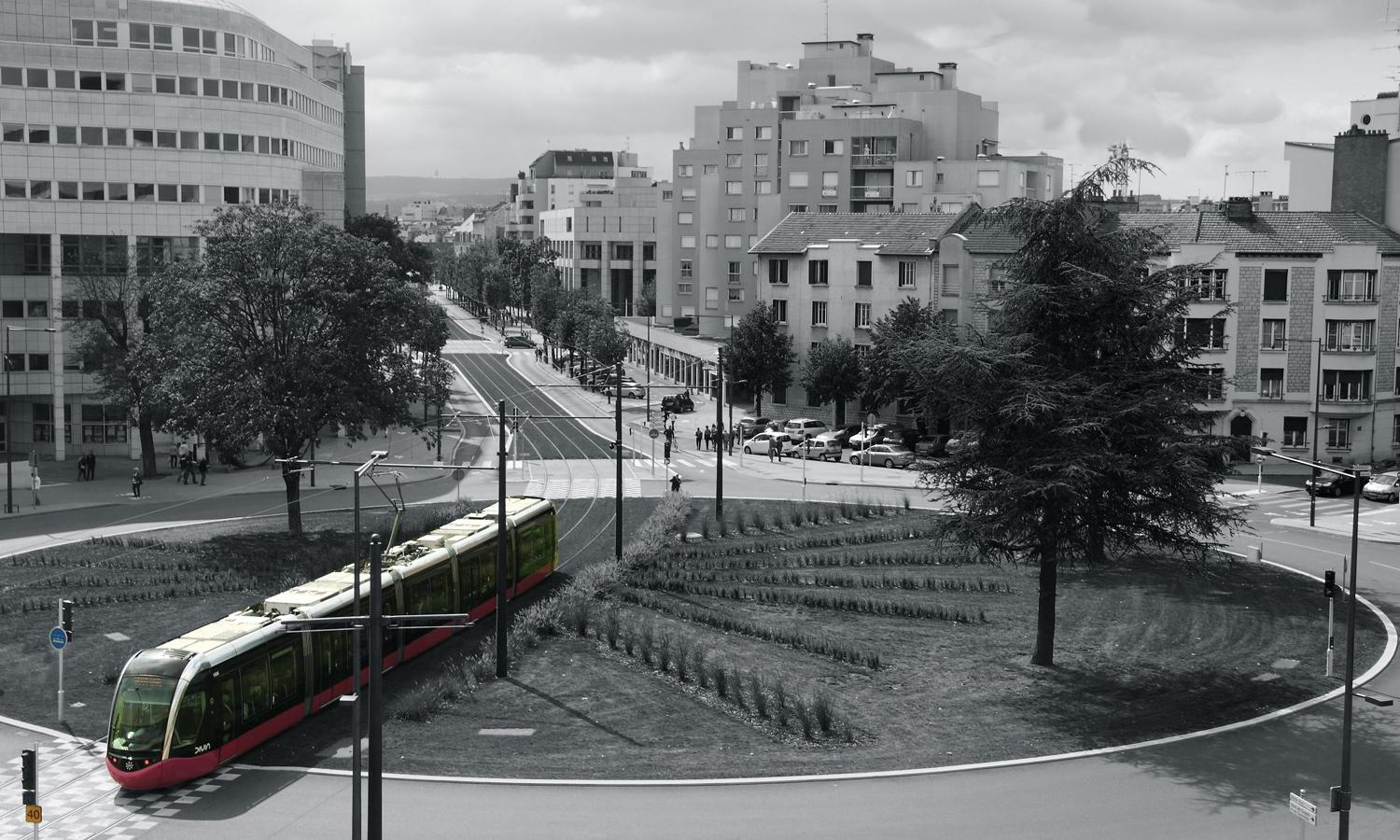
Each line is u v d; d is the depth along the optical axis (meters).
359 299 53.66
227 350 51.78
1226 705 33.81
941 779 28.47
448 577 41.69
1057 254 36.88
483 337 176.88
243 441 51.81
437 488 71.00
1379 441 80.19
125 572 48.38
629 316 174.88
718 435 60.38
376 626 22.52
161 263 73.25
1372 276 77.56
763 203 130.12
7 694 34.75
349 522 59.28
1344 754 23.48
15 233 81.12
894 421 92.19
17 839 24.70
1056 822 25.98
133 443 83.31
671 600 44.47
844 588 46.50
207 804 27.14
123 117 83.44
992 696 34.50
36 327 82.38
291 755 30.36
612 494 68.94
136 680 28.50
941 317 44.78
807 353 94.94
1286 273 77.81
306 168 94.25
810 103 144.25
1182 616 42.44
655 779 28.27
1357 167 84.31
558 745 30.75
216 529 57.53
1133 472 34.25
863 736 31.41
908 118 135.00
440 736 31.41
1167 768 29.28
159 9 90.06
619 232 188.12
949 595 45.41
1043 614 37.12
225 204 86.50
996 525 35.75
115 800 27.42
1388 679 35.97
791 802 27.06
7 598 44.38
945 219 94.38
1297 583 47.19
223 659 29.64
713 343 121.00
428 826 25.69
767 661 37.66
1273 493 70.81
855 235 95.19
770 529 57.59
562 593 44.94
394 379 54.88
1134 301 35.91
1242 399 78.88
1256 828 25.81
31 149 81.00
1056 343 36.84
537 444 89.00
